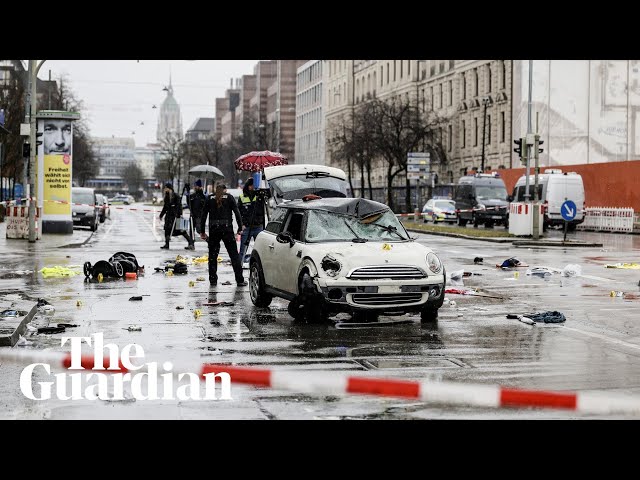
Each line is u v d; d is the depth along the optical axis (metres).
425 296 12.98
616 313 14.51
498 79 77.88
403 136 78.75
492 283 19.38
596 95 70.06
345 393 8.24
